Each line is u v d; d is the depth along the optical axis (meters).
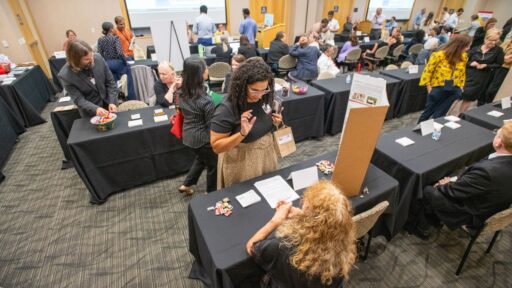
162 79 2.56
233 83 1.26
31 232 2.05
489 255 1.87
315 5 7.81
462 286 1.67
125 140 2.24
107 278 1.72
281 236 0.91
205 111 1.84
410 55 5.95
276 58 5.14
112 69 3.83
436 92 3.03
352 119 1.14
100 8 6.09
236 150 1.48
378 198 1.50
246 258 1.09
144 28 6.55
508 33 4.34
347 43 5.92
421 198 1.78
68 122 2.65
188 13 6.80
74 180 2.64
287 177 1.57
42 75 4.59
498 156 1.47
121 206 2.32
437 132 2.09
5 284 1.68
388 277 1.72
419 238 2.00
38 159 2.99
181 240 2.00
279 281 0.95
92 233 2.05
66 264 1.81
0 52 4.54
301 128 3.21
